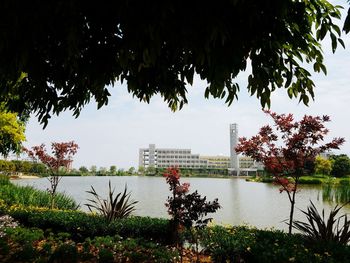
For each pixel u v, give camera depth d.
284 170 6.47
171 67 3.51
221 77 2.77
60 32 2.64
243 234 5.23
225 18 2.46
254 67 3.07
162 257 4.33
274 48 2.94
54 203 10.90
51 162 11.08
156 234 5.52
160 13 2.17
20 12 2.28
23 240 4.82
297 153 6.14
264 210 13.17
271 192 24.97
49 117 3.73
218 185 40.47
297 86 3.49
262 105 3.30
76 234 5.80
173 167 4.86
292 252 3.94
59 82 3.40
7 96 3.92
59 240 5.27
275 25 2.70
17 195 10.41
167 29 2.40
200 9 2.29
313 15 3.08
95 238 5.22
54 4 2.28
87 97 4.16
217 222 9.90
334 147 5.85
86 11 2.60
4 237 4.84
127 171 117.06
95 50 3.02
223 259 4.44
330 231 4.80
